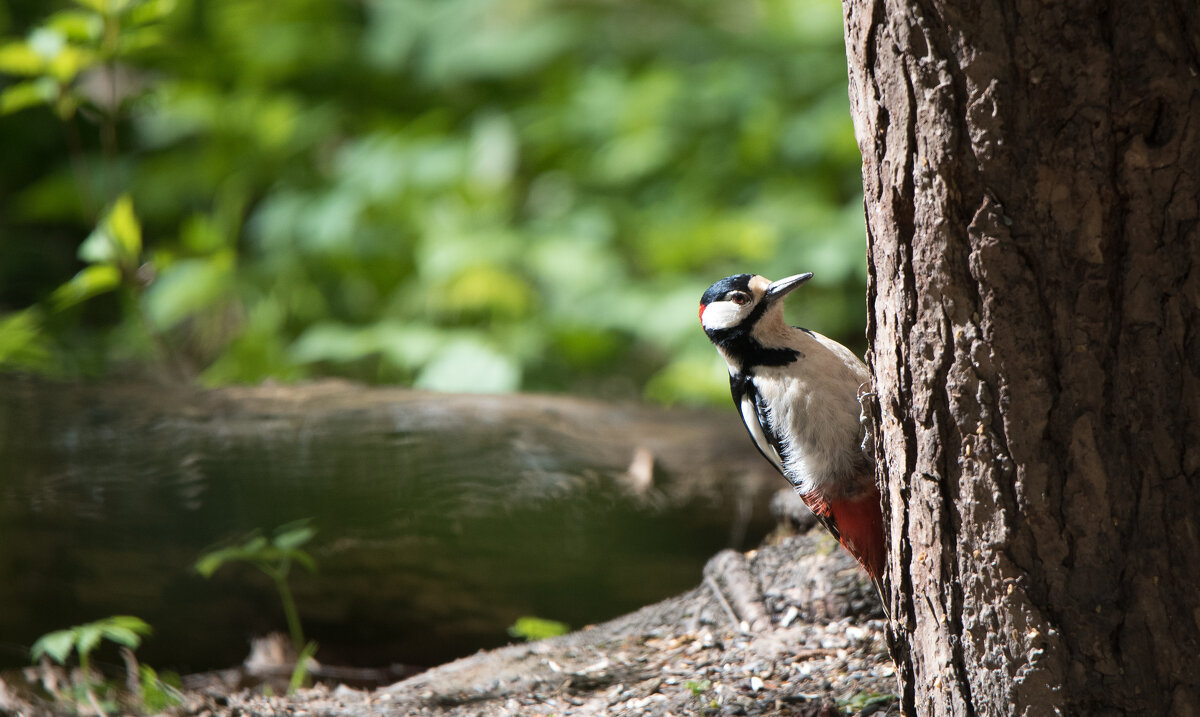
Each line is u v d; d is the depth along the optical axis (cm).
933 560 466
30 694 816
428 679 780
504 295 1542
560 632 857
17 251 1809
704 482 946
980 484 443
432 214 1664
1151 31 394
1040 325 423
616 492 933
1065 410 425
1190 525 418
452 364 1428
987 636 452
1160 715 429
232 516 916
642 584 927
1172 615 423
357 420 965
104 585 909
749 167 1688
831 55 1744
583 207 1711
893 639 509
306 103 1966
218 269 1565
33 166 1962
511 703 705
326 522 916
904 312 457
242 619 915
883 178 455
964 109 418
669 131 1727
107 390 1036
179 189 1817
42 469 921
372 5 2067
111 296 1736
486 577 916
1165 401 416
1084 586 433
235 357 1467
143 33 1329
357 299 1664
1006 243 421
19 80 1894
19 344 1203
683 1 2020
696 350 1473
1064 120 407
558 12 1986
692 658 737
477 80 1994
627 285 1568
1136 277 411
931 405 452
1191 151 399
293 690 798
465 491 918
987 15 408
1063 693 439
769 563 812
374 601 916
